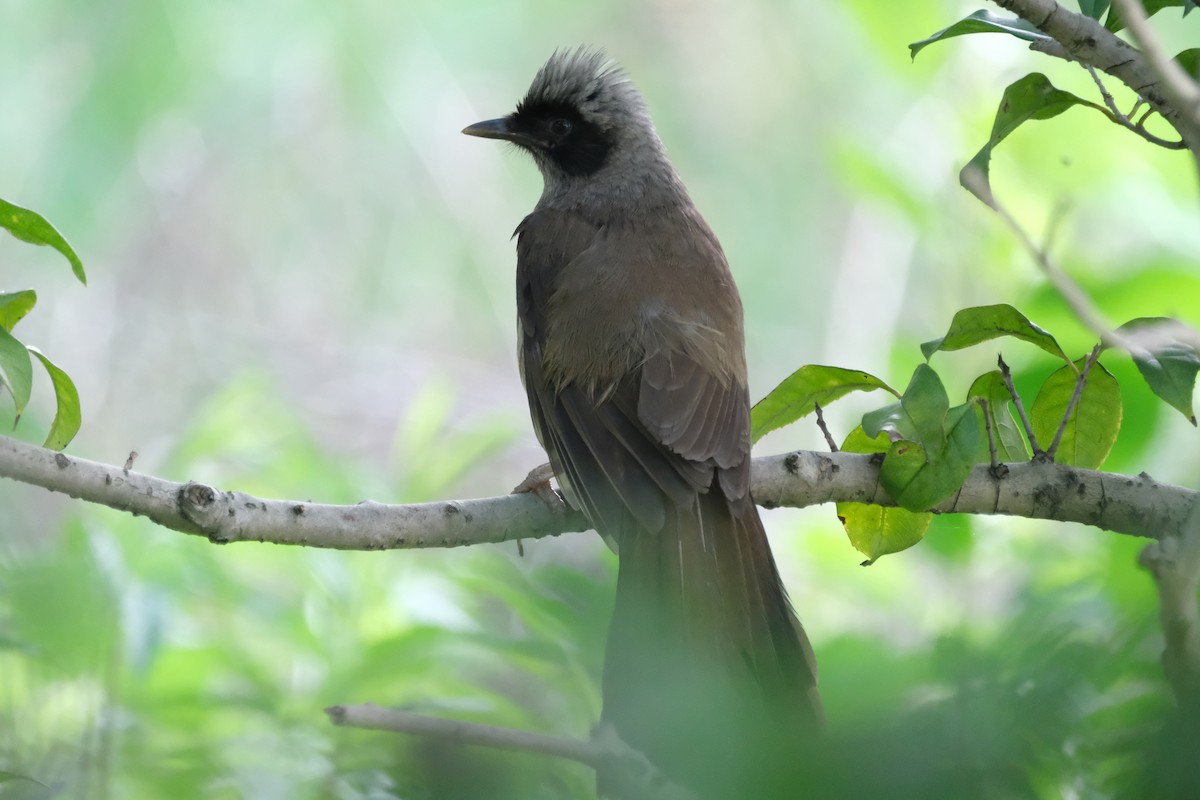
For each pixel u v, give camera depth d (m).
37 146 18.16
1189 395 6.82
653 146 11.05
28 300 6.82
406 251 20.69
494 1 20.66
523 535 8.44
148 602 9.52
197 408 20.14
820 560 11.98
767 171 21.08
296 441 12.78
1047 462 7.73
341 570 10.41
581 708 8.44
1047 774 4.88
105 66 18.11
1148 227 14.23
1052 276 6.04
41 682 9.03
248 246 20.62
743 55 21.39
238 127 19.92
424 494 12.45
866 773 4.27
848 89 20.97
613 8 21.38
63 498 13.80
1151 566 5.00
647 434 8.87
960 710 4.54
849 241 19.16
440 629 9.35
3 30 18.12
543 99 11.27
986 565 10.12
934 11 16.16
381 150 20.53
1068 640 4.98
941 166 16.06
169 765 8.85
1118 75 6.75
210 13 18.42
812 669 5.29
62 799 8.05
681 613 8.03
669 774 4.62
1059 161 14.62
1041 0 6.68
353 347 20.56
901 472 7.42
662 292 9.43
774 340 20.31
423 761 5.62
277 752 9.03
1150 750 4.38
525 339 9.95
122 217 20.17
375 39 19.83
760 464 8.36
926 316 17.80
